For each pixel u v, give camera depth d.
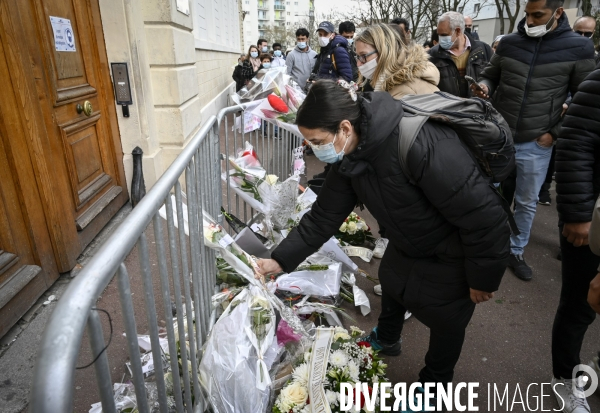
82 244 2.86
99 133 3.29
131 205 3.76
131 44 3.48
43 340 0.57
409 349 2.20
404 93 2.00
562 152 1.59
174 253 1.26
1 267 2.06
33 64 2.38
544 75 2.62
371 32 2.10
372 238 3.26
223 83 10.54
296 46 6.69
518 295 2.73
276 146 3.38
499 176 1.38
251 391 1.47
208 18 7.95
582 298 1.72
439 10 19.14
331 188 1.61
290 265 1.75
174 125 4.13
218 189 2.24
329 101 1.23
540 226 3.84
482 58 3.35
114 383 1.81
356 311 2.49
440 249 1.48
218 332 1.58
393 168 1.31
